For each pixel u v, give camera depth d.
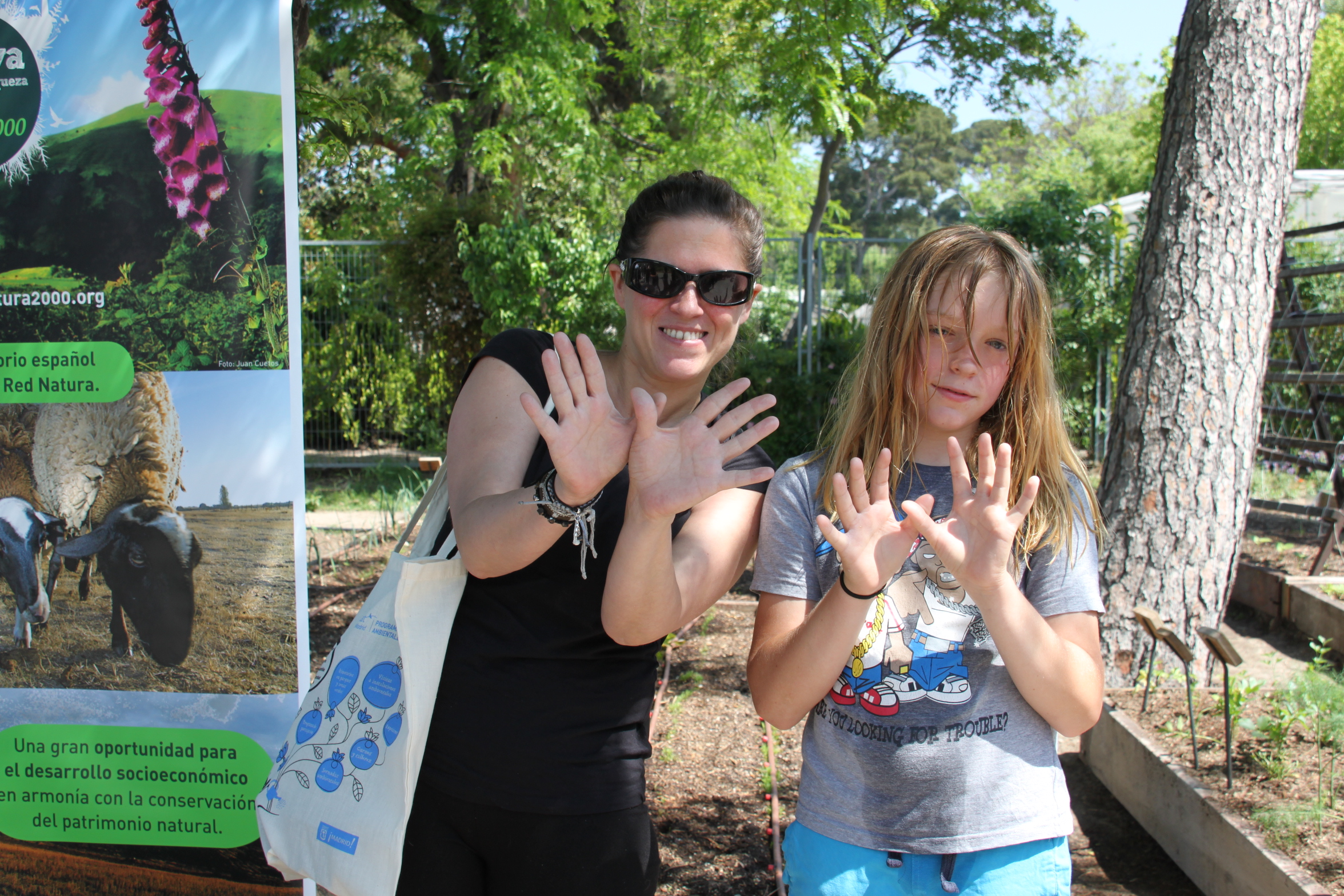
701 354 1.81
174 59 2.53
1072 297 10.99
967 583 1.56
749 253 1.83
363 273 12.58
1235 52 4.30
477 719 1.73
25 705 2.65
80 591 2.62
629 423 1.52
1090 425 11.27
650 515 1.50
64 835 2.67
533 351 1.85
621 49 16.70
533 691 1.74
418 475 10.90
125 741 2.64
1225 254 4.34
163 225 2.55
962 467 1.58
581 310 11.62
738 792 3.88
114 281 2.57
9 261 2.56
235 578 2.61
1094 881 3.28
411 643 1.68
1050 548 1.79
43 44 2.53
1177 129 4.43
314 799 1.73
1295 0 4.32
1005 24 13.23
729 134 14.93
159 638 2.62
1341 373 7.28
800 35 10.23
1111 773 3.92
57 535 2.62
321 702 1.79
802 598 1.83
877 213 55.03
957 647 1.73
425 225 12.01
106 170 2.55
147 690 2.63
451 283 12.07
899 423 1.83
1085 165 31.67
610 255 11.89
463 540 1.63
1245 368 4.36
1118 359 11.28
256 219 2.55
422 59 13.80
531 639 1.74
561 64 12.05
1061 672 1.62
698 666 5.40
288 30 2.52
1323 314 7.48
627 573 1.56
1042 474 1.83
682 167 14.19
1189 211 4.37
